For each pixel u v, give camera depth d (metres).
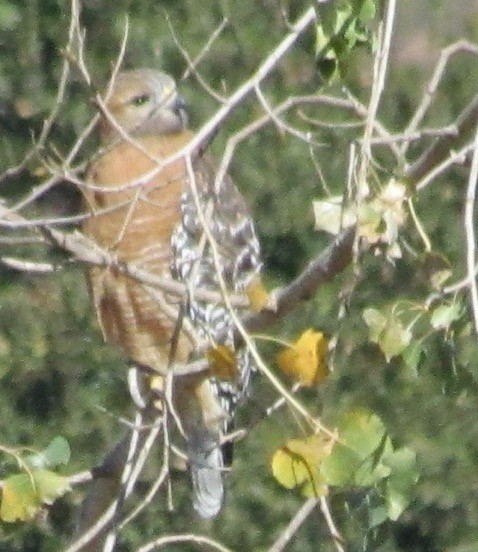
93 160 9.29
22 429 17.77
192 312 8.71
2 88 18.55
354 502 7.66
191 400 10.03
